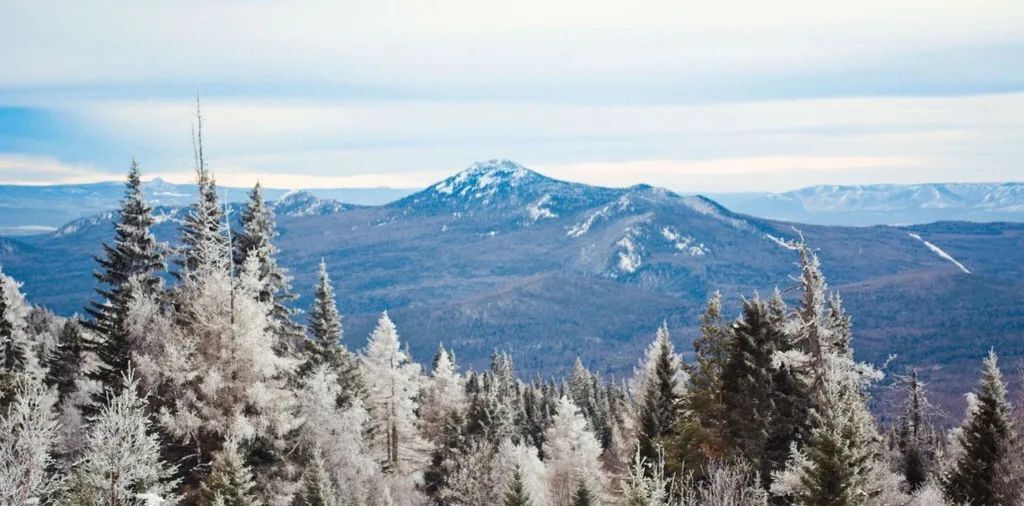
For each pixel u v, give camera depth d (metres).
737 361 37.50
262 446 32.59
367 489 38.38
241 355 31.19
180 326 32.56
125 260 45.50
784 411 37.09
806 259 28.30
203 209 40.72
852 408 25.11
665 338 45.16
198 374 30.02
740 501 25.34
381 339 61.66
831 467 23.86
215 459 28.41
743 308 38.25
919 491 36.72
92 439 22.02
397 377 61.53
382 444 58.47
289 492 32.09
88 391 39.38
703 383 38.88
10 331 52.62
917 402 49.94
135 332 32.66
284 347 48.06
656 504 22.27
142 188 46.50
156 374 30.19
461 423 63.78
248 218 46.59
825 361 28.05
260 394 30.91
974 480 34.53
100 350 33.34
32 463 21.00
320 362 50.25
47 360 48.16
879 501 26.78
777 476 27.12
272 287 47.06
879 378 27.83
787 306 38.62
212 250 33.50
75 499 20.95
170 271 45.72
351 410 39.06
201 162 40.91
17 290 56.69
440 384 75.19
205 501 26.72
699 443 37.41
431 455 65.81
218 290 31.67
